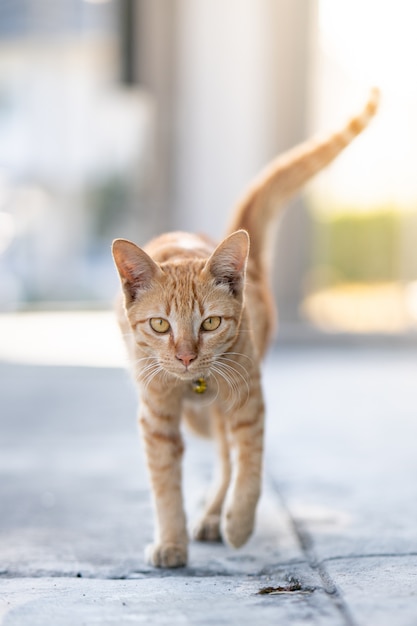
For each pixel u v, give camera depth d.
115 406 6.72
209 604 2.69
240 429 3.45
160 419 3.45
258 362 3.58
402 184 9.19
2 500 4.28
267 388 7.27
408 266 9.34
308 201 9.27
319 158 4.23
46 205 9.50
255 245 4.07
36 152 9.42
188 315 3.27
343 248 9.36
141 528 3.81
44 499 4.29
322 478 4.53
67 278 9.61
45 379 7.73
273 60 9.16
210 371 3.36
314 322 9.48
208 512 3.78
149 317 3.32
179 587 2.94
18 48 9.26
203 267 3.38
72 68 9.35
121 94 9.42
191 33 9.29
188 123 9.44
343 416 6.22
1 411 6.56
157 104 9.45
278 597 2.78
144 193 9.57
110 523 3.89
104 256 9.62
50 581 3.07
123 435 5.77
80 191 9.53
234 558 3.37
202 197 9.49
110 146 9.50
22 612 2.64
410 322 9.45
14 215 9.45
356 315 9.45
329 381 7.60
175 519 3.41
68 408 6.66
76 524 3.88
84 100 9.41
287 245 9.31
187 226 9.55
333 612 2.57
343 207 9.28
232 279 3.38
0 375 7.82
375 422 6.02
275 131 9.25
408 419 6.12
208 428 4.04
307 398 6.87
